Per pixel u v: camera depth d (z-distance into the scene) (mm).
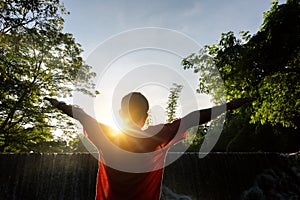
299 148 22469
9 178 11367
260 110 16656
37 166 11742
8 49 14500
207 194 12516
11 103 15281
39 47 15266
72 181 11734
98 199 1689
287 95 16188
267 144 24375
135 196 1646
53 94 15969
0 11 13625
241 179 13172
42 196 11406
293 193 12914
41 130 16719
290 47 14477
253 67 15547
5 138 16328
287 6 14289
